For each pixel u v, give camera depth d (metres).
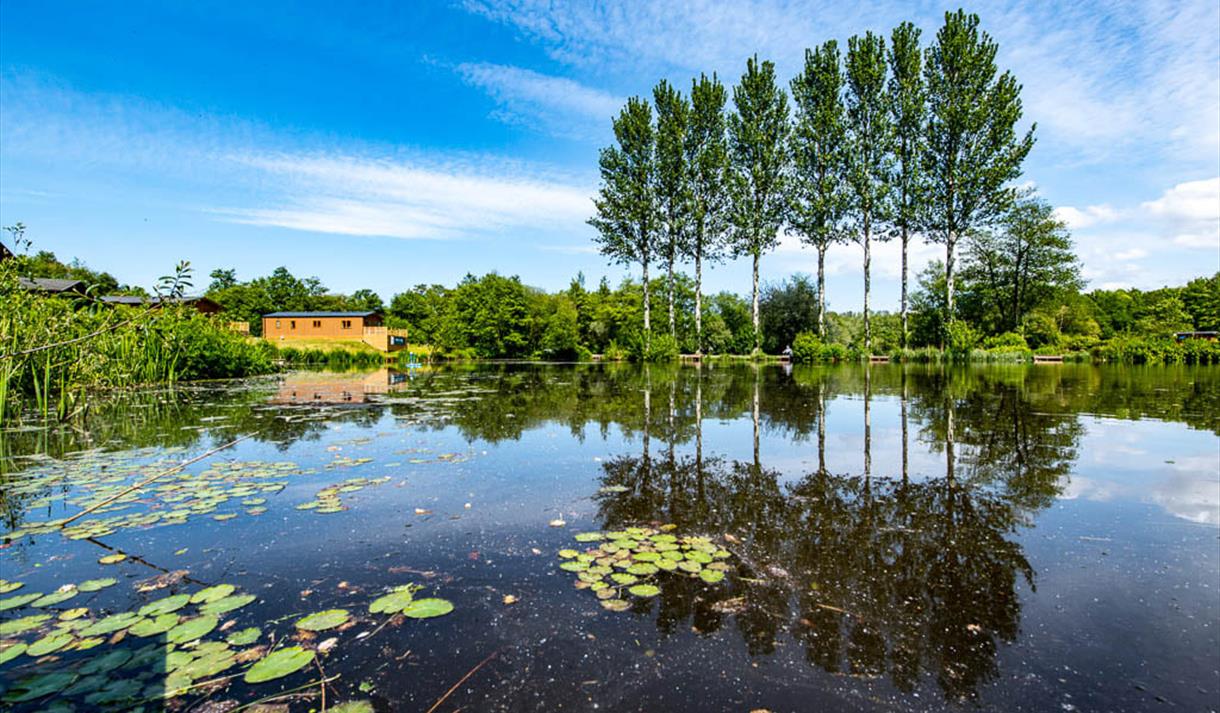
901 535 2.86
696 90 27.47
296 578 2.36
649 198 28.75
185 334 13.39
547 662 1.74
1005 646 1.82
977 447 5.11
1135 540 2.74
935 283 39.75
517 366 27.16
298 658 1.74
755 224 27.72
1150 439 5.43
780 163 26.75
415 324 59.06
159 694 1.56
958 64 22.98
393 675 1.67
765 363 26.16
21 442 5.62
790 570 2.44
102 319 7.97
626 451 5.09
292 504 3.44
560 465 4.52
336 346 39.59
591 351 48.41
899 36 23.75
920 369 19.47
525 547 2.72
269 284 71.12
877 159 24.64
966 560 2.53
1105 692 1.57
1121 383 12.55
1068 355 26.08
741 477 4.09
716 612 2.07
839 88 25.42
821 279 27.16
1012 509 3.27
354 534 2.90
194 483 3.94
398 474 4.21
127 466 4.50
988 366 21.42
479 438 5.81
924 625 1.96
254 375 17.50
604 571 2.42
